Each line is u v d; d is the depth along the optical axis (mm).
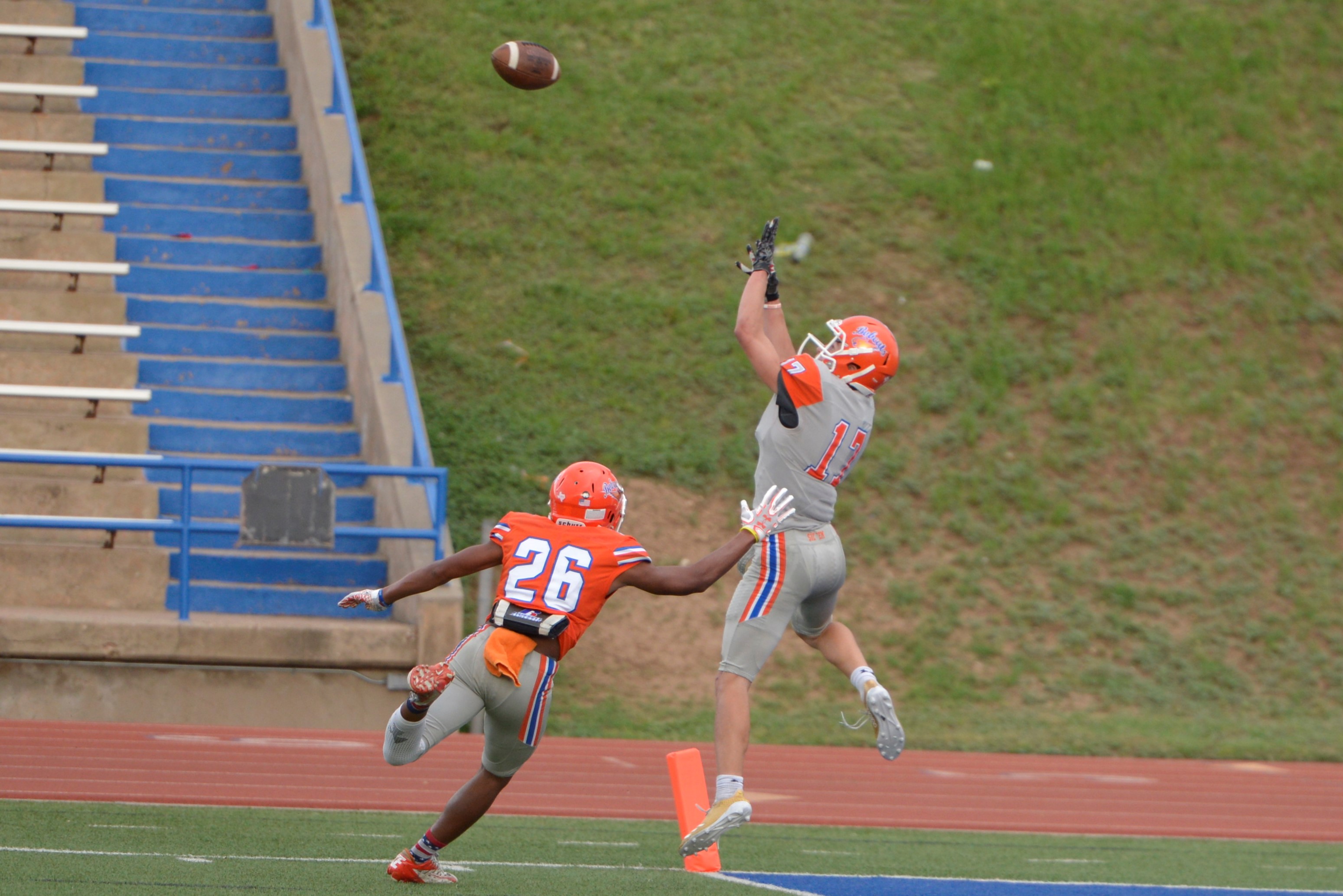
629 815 28875
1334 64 71500
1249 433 55031
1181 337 58188
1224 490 52781
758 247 22906
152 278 50312
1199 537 51031
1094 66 70062
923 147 65188
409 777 31531
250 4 63656
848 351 21797
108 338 47938
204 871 20703
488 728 19000
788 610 21328
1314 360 58188
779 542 21328
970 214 62094
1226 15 73812
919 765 38125
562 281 57750
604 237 59719
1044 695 44375
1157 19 73188
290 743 35156
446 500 39906
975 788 34969
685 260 59188
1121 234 61969
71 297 48031
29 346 47469
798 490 21344
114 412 46281
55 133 54656
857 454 21781
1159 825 31266
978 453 52938
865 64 69688
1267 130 67562
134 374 46844
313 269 52750
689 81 67562
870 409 21938
